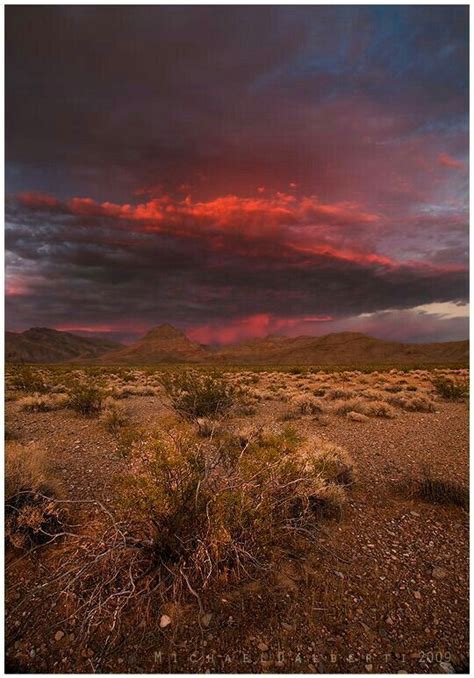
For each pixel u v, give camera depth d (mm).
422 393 19531
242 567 3676
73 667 2971
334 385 25391
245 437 6410
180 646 3119
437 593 3793
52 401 14367
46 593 3615
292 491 4652
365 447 8688
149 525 3771
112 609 3400
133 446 4406
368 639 3246
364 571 4055
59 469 6863
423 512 5434
